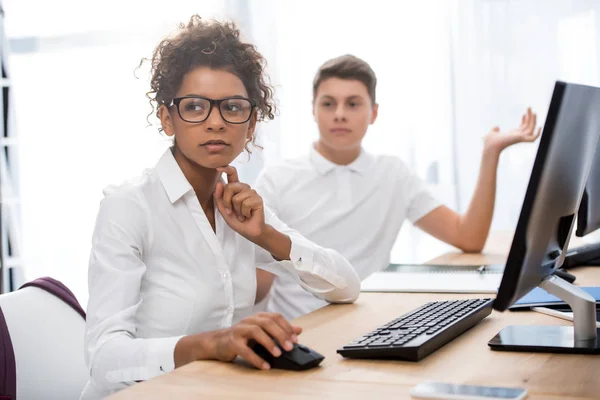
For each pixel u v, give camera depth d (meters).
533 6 3.23
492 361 1.00
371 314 1.37
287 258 1.44
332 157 2.34
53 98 3.63
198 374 0.97
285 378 0.94
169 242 1.35
